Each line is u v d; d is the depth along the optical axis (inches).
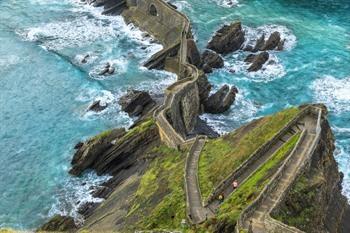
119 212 3201.3
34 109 4606.3
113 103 4589.1
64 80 4931.1
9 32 5674.2
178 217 2812.5
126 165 3831.2
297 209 2716.5
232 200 2783.0
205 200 2822.3
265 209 2613.2
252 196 2736.2
